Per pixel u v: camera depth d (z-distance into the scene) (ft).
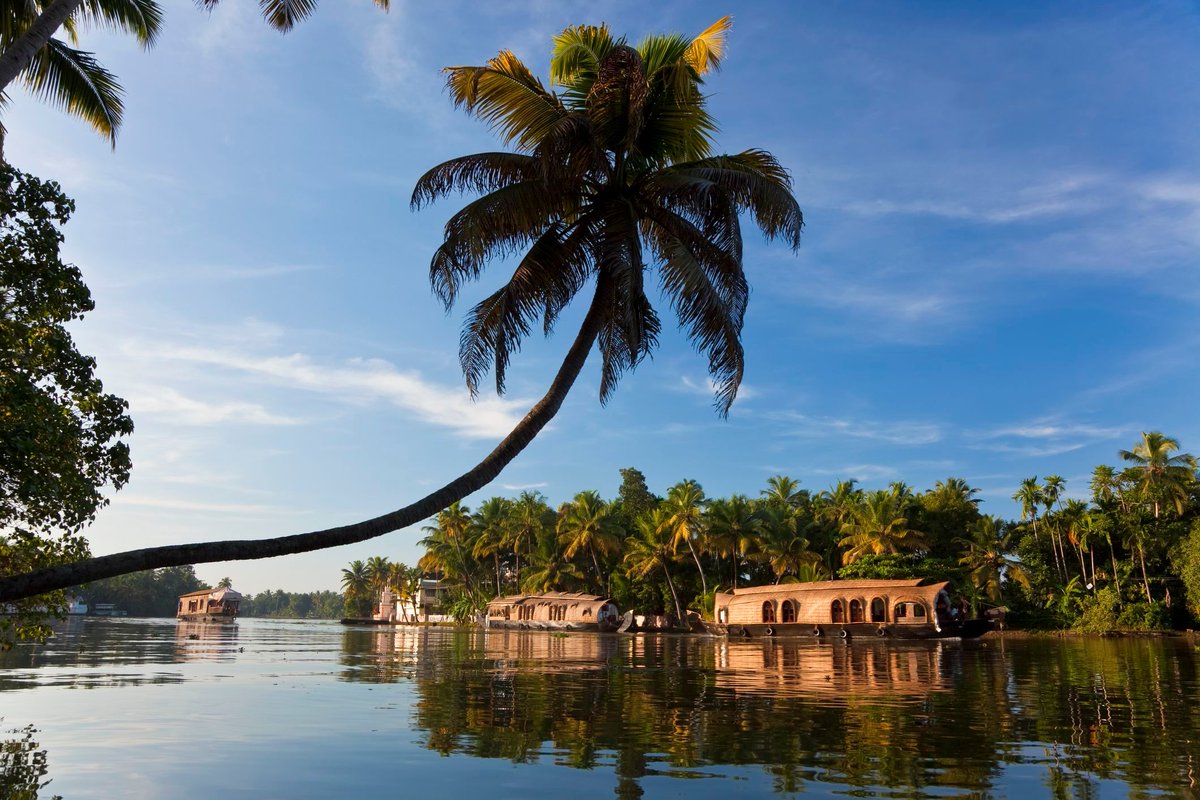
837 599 129.29
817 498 220.43
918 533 178.91
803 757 27.73
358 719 36.81
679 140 41.91
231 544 20.76
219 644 113.50
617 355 38.68
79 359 29.60
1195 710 39.75
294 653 90.94
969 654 89.40
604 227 36.76
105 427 30.19
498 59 40.93
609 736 32.04
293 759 27.66
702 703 42.37
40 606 33.68
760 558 199.00
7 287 28.02
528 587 236.22
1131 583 182.29
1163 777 24.76
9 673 59.36
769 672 62.80
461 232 34.06
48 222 28.55
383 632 188.85
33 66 36.88
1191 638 148.56
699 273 35.94
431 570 282.36
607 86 36.99
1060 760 27.20
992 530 193.67
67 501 28.19
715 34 43.73
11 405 25.86
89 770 25.99
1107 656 86.63
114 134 39.70
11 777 24.95
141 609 481.05
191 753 28.76
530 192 35.96
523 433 29.40
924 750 29.01
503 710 39.83
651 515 220.23
